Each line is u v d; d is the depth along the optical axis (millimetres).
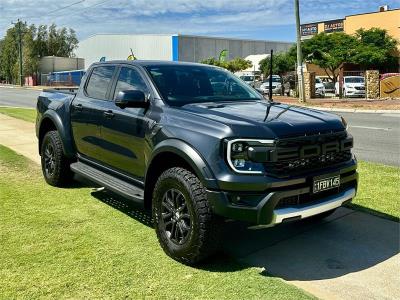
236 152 3764
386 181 6754
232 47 78312
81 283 3691
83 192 6266
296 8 24766
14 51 85188
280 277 3879
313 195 4008
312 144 3965
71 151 6227
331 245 4555
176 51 72438
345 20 54844
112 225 4992
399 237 4742
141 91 4707
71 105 6156
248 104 4824
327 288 3691
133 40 78000
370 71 29312
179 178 4008
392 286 3736
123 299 3465
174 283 3711
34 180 6871
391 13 50094
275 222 3756
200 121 4125
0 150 9016
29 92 45312
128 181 5105
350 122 15711
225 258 4180
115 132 5129
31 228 4852
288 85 33531
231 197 3742
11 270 3896
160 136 4359
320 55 46531
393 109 20688
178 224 4102
